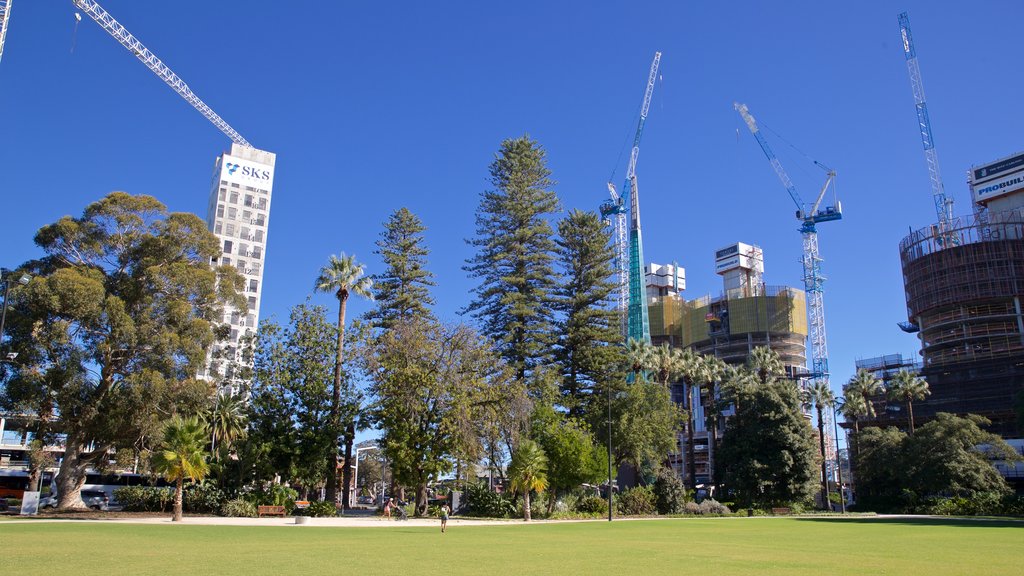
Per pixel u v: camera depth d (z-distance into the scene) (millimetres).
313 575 15133
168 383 45312
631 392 72000
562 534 33625
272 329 57125
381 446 54438
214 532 30016
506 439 56375
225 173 128000
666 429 72312
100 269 48312
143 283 47812
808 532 37969
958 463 72062
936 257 142000
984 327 136500
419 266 74562
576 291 80875
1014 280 132750
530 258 76938
